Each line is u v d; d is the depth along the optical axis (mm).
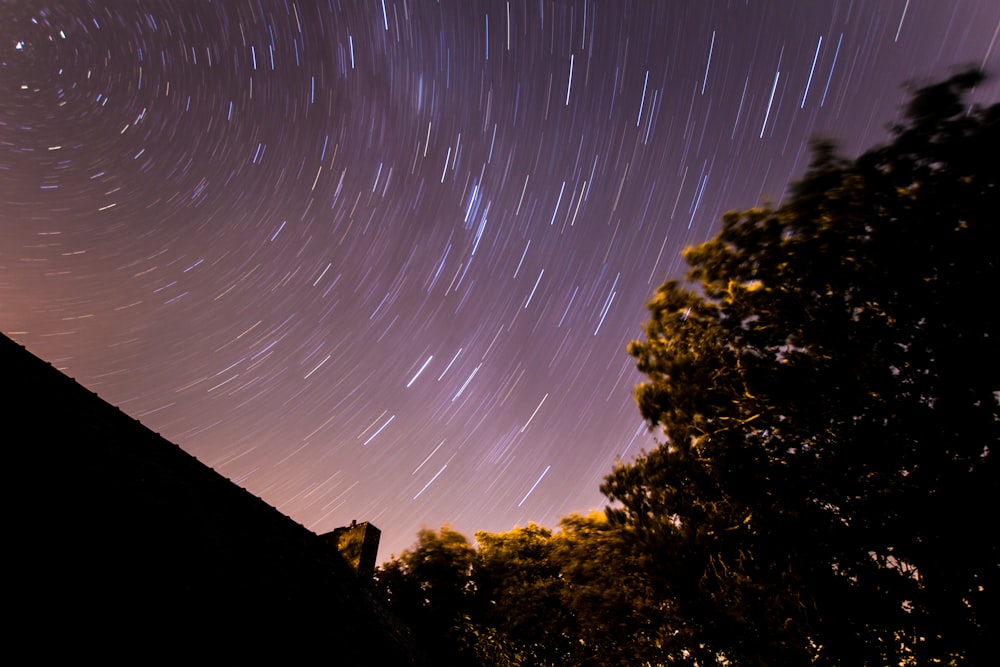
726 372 7996
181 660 4184
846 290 6801
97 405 6902
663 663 8938
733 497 7652
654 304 8906
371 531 10656
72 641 3479
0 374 5566
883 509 6223
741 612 7160
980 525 5512
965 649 5535
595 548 11180
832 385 6742
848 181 6324
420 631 11805
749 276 7645
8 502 4078
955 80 5500
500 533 14750
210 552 6039
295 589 7141
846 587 6441
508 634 12109
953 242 5688
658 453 8688
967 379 5695
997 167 5391
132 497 5664
